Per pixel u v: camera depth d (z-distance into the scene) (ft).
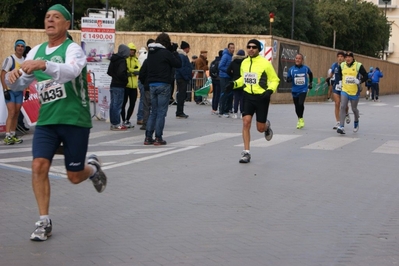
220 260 20.61
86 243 22.16
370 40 197.47
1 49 110.52
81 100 21.90
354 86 55.72
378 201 30.09
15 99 47.19
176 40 106.83
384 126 65.72
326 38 183.73
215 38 105.40
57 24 21.62
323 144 48.80
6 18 148.77
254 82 38.93
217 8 144.25
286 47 107.14
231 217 26.20
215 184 32.73
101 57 62.44
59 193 29.91
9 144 47.55
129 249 21.54
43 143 21.93
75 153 21.94
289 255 21.39
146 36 106.22
